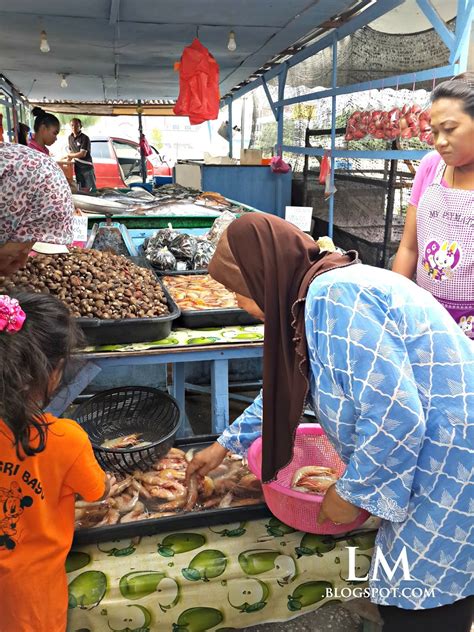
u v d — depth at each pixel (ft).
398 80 10.19
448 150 4.96
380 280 3.36
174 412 5.59
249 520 4.71
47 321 3.52
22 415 3.38
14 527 3.66
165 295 6.85
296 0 11.98
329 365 3.26
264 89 21.61
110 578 4.14
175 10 12.75
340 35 13.60
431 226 5.49
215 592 4.27
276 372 3.78
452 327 3.45
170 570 4.22
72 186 13.99
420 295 3.44
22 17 13.34
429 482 3.46
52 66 20.17
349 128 11.94
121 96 29.37
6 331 3.33
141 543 4.48
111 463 5.12
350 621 5.62
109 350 5.82
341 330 3.20
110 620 4.13
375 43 12.38
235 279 3.71
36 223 4.93
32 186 4.75
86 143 24.16
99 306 5.95
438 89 4.95
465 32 8.27
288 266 3.52
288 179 18.11
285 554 4.39
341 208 14.87
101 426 5.65
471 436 3.38
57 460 3.67
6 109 24.80
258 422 4.80
